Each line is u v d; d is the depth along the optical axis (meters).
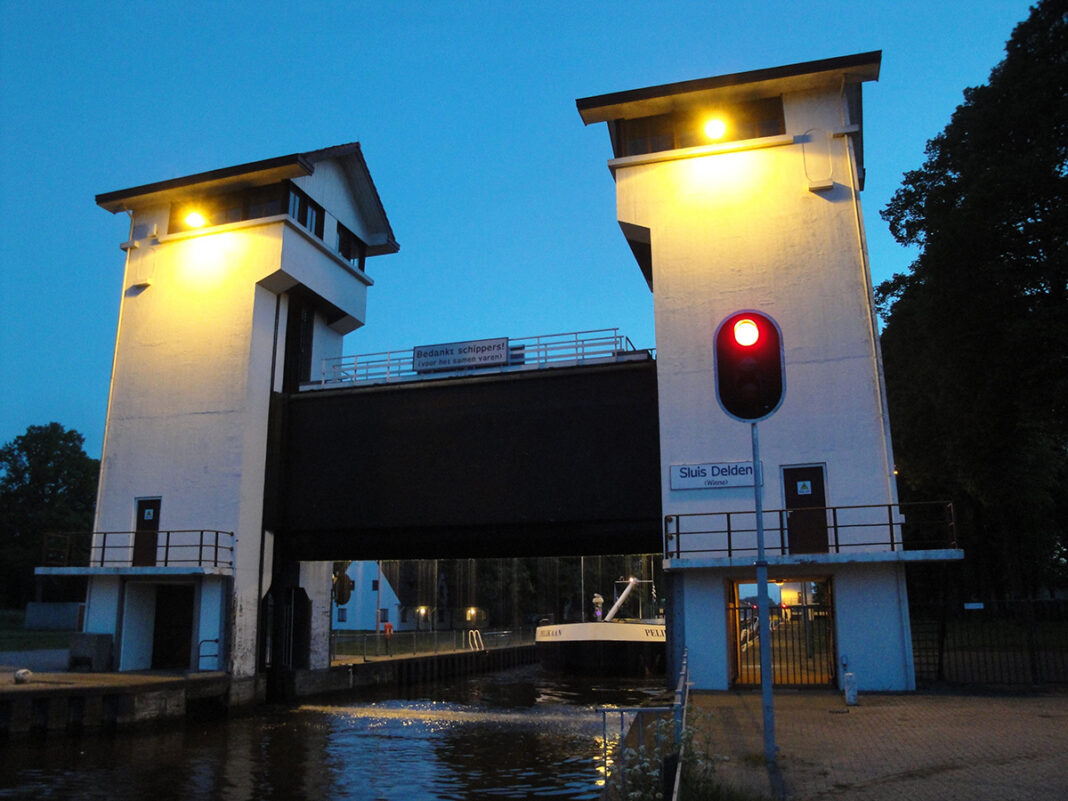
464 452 27.66
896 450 40.69
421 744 22.69
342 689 34.41
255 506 29.28
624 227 26.45
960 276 29.12
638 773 10.77
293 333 31.95
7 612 79.19
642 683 40.44
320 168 33.16
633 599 86.31
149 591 29.98
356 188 35.50
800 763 12.34
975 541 52.53
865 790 10.70
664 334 25.09
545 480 26.47
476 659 49.12
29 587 87.56
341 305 33.59
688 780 10.03
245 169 30.38
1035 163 27.92
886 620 21.64
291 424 30.41
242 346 29.72
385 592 67.75
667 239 25.67
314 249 31.97
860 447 22.91
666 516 23.73
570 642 43.06
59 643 45.97
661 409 24.62
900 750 13.29
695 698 20.30
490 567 84.75
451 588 79.25
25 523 91.81
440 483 27.72
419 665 41.66
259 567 29.30
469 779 18.25
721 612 22.67
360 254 36.12
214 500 28.89
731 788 10.28
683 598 23.06
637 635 42.62
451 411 28.16
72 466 95.69
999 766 12.00
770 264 24.69
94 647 28.06
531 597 87.62
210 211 31.94
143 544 29.36
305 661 32.44
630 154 27.11
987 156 30.75
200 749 21.81
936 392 35.12
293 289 31.47
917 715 16.98
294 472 29.98
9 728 21.09
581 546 28.09
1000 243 29.03
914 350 37.84
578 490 26.05
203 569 27.05
